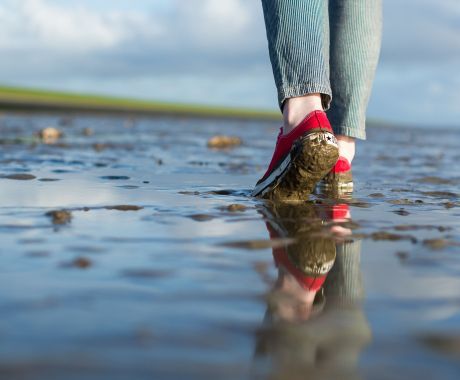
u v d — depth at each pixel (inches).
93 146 220.5
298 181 85.7
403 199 95.3
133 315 34.3
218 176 127.9
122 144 241.3
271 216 73.1
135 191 97.3
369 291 41.3
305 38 82.8
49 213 70.0
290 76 83.7
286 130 85.9
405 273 46.5
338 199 94.0
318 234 62.1
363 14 98.7
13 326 32.0
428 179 136.8
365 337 31.6
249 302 37.6
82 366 26.7
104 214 71.8
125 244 54.5
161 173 131.2
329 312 36.1
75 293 38.5
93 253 50.4
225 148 240.5
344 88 100.0
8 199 83.4
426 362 28.3
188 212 74.8
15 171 126.0
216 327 32.6
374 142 370.6
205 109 1510.8
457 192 110.7
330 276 45.6
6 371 26.0
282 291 40.3
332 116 102.0
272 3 84.0
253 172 139.2
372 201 92.7
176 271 45.0
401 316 35.4
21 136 267.3
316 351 29.5
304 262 49.8
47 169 132.5
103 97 1686.8
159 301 37.2
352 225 68.2
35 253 49.9
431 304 38.0
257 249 54.1
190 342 30.2
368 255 53.1
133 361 27.5
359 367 27.7
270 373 26.8
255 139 329.7
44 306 35.6
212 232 61.4
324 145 81.4
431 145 348.5
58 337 30.4
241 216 72.7
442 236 62.6
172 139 297.1
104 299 37.3
